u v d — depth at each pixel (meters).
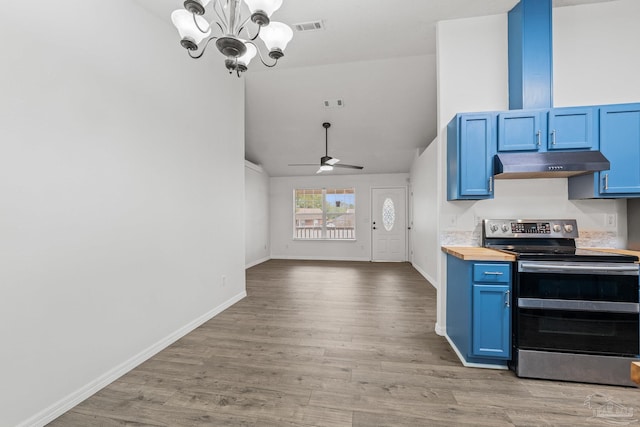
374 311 3.46
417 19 2.68
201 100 3.04
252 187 6.73
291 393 1.87
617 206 2.54
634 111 2.21
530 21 2.44
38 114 1.62
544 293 2.03
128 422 1.62
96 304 1.93
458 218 2.76
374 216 7.43
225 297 3.51
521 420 1.62
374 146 6.15
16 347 1.51
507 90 2.64
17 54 1.52
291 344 2.57
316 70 4.08
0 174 1.46
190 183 2.87
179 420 1.63
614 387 1.94
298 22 2.70
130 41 2.21
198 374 2.10
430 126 5.40
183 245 2.77
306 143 6.12
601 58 2.51
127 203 2.17
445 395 1.85
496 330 2.12
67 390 1.74
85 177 1.87
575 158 2.22
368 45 3.11
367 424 1.59
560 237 2.51
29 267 1.57
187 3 1.33
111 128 2.05
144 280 2.32
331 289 4.50
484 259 2.13
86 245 1.87
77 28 1.82
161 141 2.50
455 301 2.48
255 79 4.29
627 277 1.95
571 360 1.99
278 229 7.87
